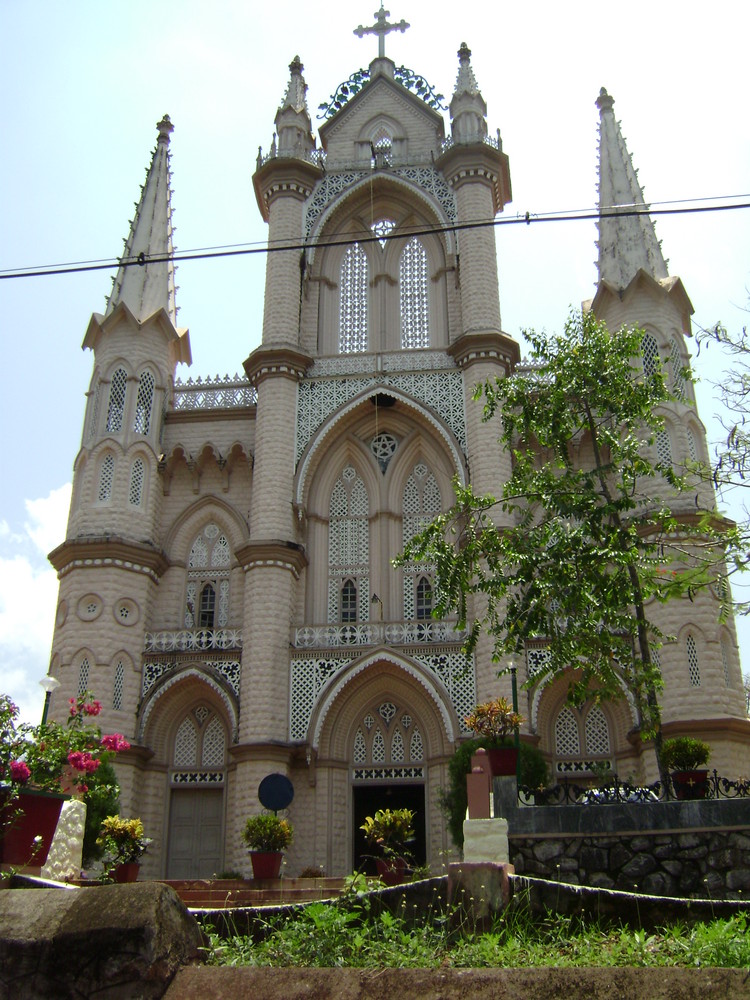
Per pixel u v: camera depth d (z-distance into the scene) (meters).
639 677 17.73
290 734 28.62
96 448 32.06
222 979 6.52
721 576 16.62
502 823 14.69
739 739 26.42
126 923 6.53
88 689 28.88
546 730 28.89
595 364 19.94
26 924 6.64
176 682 29.70
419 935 9.05
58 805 13.01
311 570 31.58
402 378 32.97
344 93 39.97
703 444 30.22
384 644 29.12
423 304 35.78
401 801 30.45
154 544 31.58
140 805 29.06
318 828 27.70
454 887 9.86
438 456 32.66
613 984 6.34
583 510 18.86
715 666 26.83
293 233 35.78
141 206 36.81
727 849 14.58
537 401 20.61
